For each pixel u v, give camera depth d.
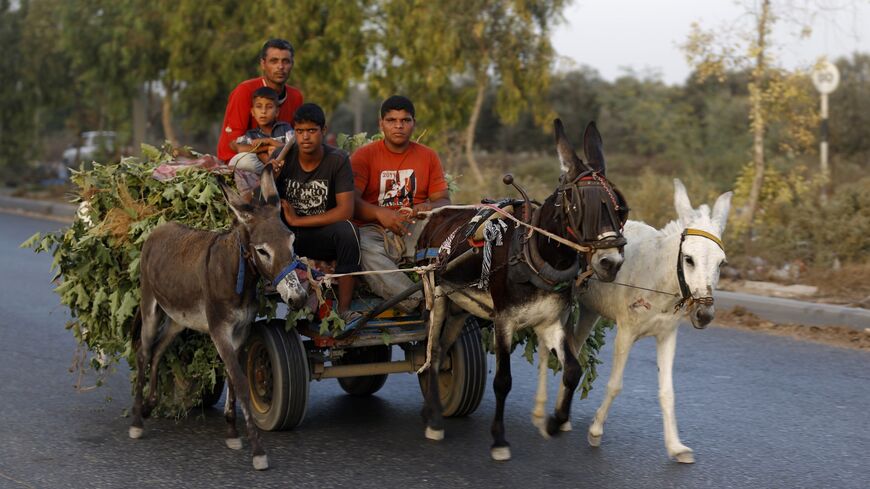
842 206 13.06
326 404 7.73
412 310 6.96
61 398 7.77
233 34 22.23
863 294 11.15
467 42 18.45
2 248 16.70
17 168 31.14
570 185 5.81
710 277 5.64
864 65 25.55
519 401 7.80
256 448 6.02
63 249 7.05
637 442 6.61
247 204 5.93
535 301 6.05
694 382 8.22
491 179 17.78
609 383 6.39
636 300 6.15
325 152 6.77
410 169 7.15
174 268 6.36
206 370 6.73
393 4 19.64
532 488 5.68
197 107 23.94
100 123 30.55
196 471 5.98
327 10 20.70
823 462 6.15
